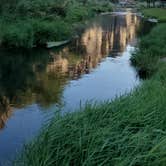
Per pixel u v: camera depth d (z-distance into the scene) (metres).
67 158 7.95
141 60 24.33
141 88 13.45
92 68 24.78
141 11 78.56
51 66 25.39
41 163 8.12
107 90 19.22
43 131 9.38
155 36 31.02
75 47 33.28
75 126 8.71
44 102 17.12
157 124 8.33
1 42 31.11
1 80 21.45
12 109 16.14
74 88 19.62
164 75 16.86
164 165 6.51
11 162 10.38
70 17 48.66
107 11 78.81
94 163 7.36
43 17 39.84
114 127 8.31
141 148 7.23
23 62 26.41
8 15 36.72
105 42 36.59
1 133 13.20
